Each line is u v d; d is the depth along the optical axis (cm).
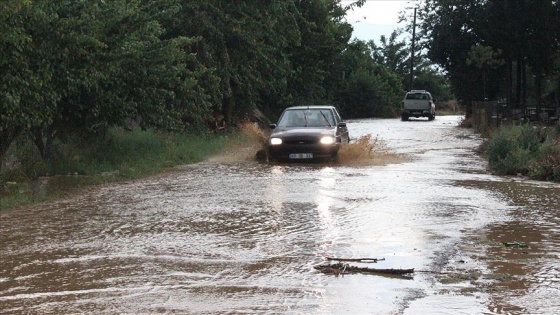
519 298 682
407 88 8900
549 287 718
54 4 1504
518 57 3712
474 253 862
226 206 1219
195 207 1211
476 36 3828
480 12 3678
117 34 1661
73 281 750
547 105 4556
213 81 2625
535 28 3531
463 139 2975
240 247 902
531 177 1603
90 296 698
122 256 857
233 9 2823
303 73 4141
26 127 1544
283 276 766
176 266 809
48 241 946
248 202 1261
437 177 1633
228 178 1631
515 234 972
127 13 1673
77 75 1538
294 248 895
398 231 991
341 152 2070
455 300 676
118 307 662
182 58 2095
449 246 898
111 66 1634
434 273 774
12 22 1362
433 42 4000
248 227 1030
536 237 952
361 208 1186
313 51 4044
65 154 1903
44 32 1446
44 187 1479
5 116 1394
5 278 763
